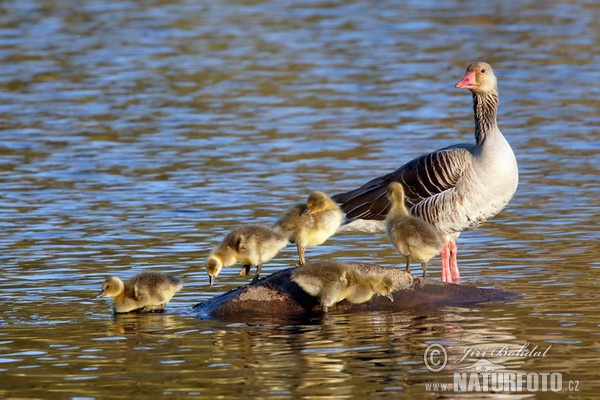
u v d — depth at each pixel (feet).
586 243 58.65
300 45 131.95
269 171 78.28
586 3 160.97
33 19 152.05
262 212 66.69
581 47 127.34
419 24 145.28
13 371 38.40
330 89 108.78
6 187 74.18
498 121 94.48
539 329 42.47
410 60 122.11
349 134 90.12
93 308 47.39
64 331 43.68
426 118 95.71
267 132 91.45
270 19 151.12
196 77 115.14
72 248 58.70
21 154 84.43
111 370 38.40
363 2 164.96
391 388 36.22
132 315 46.42
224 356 39.83
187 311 47.26
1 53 128.16
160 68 119.85
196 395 35.68
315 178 75.77
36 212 67.31
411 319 44.70
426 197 53.42
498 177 52.24
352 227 55.47
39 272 53.67
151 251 57.98
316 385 36.52
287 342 41.57
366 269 48.06
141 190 73.10
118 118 97.09
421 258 47.93
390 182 54.70
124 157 83.20
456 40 133.59
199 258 56.70
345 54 126.11
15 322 45.01
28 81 113.70
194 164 80.79
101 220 65.26
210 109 100.68
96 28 144.87
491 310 45.75
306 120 95.86
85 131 92.32
